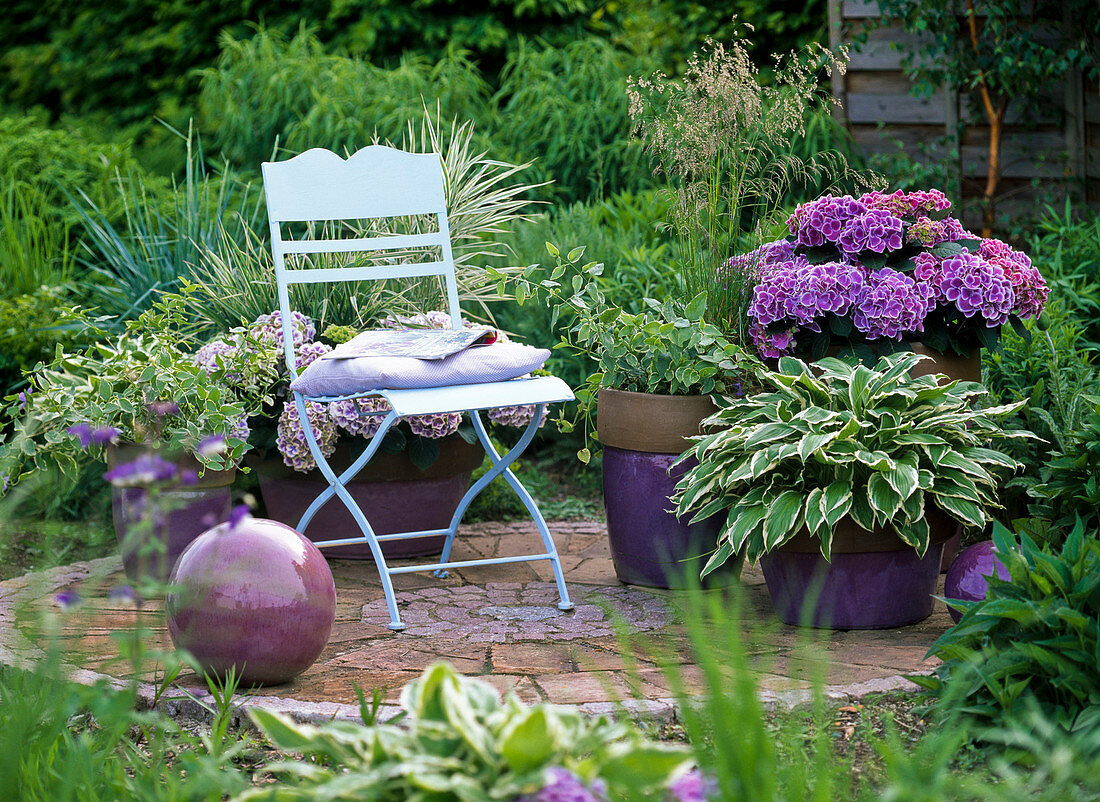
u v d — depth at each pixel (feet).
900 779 6.10
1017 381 13.21
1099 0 18.94
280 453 13.00
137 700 8.75
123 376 11.91
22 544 13.71
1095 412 11.76
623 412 11.69
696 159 12.10
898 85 21.76
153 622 10.76
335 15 30.14
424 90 24.75
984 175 21.34
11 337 16.02
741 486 10.68
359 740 6.02
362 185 12.87
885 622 10.52
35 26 36.37
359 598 11.89
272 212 12.41
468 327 12.23
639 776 5.60
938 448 10.21
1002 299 11.46
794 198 19.61
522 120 24.08
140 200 21.34
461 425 13.02
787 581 10.64
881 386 10.42
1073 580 8.09
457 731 5.72
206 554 8.90
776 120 12.07
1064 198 20.18
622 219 20.45
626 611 11.27
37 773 6.77
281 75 24.54
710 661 5.97
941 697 8.34
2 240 18.90
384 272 12.80
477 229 15.94
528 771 5.48
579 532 14.61
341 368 10.98
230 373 12.56
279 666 8.96
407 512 13.20
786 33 25.76
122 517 11.64
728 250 12.30
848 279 11.44
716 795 5.67
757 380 12.01
